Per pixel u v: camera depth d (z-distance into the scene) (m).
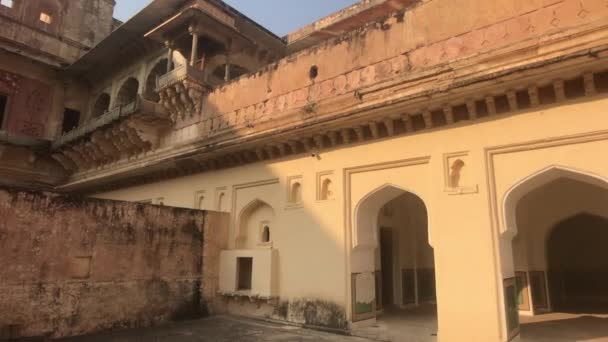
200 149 7.61
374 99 5.59
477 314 4.38
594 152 4.04
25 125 12.64
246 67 10.47
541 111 4.34
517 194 4.62
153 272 6.25
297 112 6.42
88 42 14.59
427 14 5.45
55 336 5.18
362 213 5.74
